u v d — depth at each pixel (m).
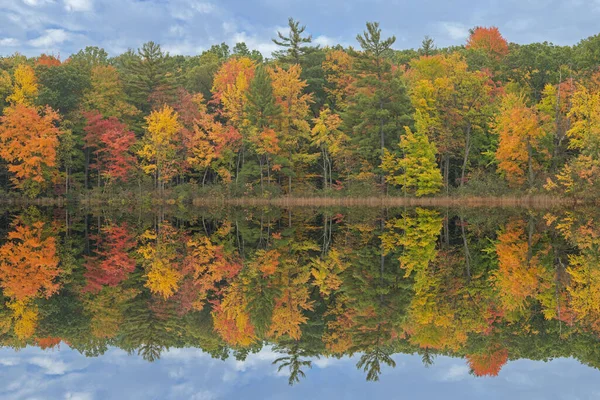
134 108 62.44
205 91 72.50
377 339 11.72
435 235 28.03
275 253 23.55
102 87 61.91
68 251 23.75
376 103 52.41
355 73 54.97
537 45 70.50
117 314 13.68
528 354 10.64
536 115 47.69
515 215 37.19
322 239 28.08
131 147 59.34
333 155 55.78
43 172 54.19
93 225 35.50
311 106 66.81
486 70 62.91
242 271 19.42
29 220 38.50
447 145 52.88
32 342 11.32
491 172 54.19
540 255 20.94
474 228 30.30
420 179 49.84
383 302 14.77
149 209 50.62
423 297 15.19
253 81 55.56
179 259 21.97
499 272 18.17
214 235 30.25
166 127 54.41
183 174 60.56
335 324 12.84
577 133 46.06
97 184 61.78
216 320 13.23
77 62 65.12
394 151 52.66
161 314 13.73
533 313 13.45
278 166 55.50
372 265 20.19
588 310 13.66
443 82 53.53
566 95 50.62
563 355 10.59
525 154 47.81
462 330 12.25
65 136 55.97
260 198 54.84
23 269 19.36
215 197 55.41
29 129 53.28
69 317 13.33
